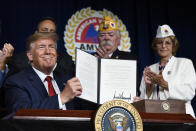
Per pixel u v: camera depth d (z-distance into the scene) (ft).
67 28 16.47
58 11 16.38
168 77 11.78
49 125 6.32
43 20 13.75
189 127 7.12
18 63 11.18
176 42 12.39
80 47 16.53
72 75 9.96
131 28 17.34
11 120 6.15
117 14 17.31
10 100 7.74
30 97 7.95
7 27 15.66
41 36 8.48
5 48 11.32
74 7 16.84
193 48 17.48
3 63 11.16
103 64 8.95
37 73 8.63
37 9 16.21
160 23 17.48
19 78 8.13
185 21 17.69
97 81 8.80
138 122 6.61
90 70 8.62
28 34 15.90
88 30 16.79
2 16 15.70
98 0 17.24
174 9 17.71
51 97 7.16
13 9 15.89
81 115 6.55
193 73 11.80
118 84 8.94
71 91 7.02
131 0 17.60
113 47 12.50
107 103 6.54
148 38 17.26
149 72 11.19
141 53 16.93
